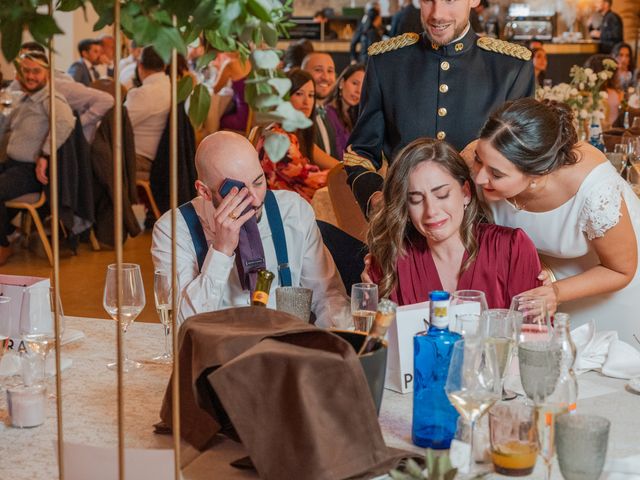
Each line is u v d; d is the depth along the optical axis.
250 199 2.36
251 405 1.55
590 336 2.24
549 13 10.29
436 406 1.72
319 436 1.51
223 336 1.66
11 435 1.81
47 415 1.92
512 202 2.61
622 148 4.32
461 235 2.43
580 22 10.31
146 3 1.23
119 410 1.30
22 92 6.87
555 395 1.63
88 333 2.52
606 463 1.59
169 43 1.21
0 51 1.26
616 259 2.54
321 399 1.53
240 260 2.39
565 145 2.43
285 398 1.53
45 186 6.62
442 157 2.32
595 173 2.50
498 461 1.59
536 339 1.90
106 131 6.97
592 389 2.05
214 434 1.72
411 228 2.46
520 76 3.09
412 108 3.11
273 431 1.54
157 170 7.57
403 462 1.57
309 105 5.29
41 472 1.64
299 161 5.10
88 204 6.79
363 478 1.53
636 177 4.19
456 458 1.57
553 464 1.64
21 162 6.62
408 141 3.12
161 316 2.33
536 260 2.43
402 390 2.03
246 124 7.26
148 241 7.45
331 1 10.52
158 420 1.89
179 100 1.45
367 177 3.08
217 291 2.35
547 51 10.15
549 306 2.35
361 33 9.25
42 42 1.23
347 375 1.54
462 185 2.39
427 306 2.06
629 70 8.38
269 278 1.94
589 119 5.58
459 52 3.08
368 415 1.54
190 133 7.29
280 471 1.53
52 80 1.26
